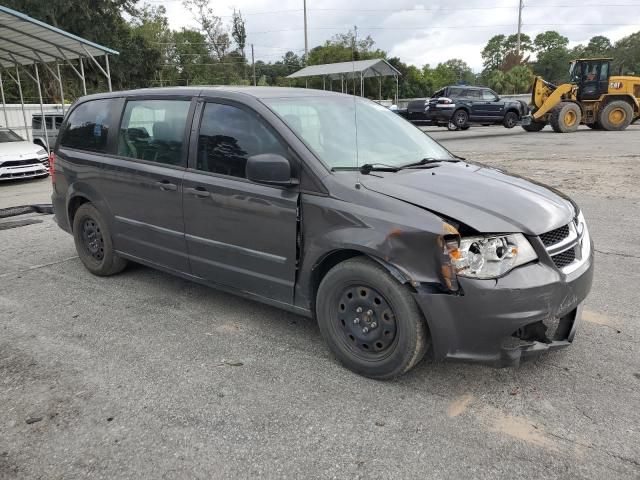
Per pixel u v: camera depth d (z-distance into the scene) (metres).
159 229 4.34
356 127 3.99
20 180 13.11
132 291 4.86
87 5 34.16
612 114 21.59
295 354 3.60
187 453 2.61
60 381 3.29
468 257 2.79
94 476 2.46
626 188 9.05
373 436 2.71
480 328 2.81
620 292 4.55
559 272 2.93
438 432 2.74
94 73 37.50
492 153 14.90
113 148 4.75
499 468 2.47
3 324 4.16
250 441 2.70
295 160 3.39
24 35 14.88
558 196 3.54
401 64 54.12
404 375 3.29
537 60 83.94
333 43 54.38
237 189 3.66
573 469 2.46
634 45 80.69
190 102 4.12
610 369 3.31
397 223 2.93
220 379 3.29
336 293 3.28
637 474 2.41
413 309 2.95
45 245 6.55
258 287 3.73
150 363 3.51
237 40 65.75
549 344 3.01
